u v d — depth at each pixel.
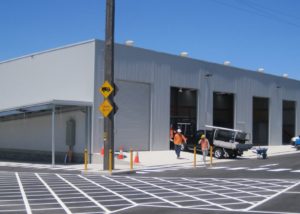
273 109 45.47
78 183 17.50
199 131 32.97
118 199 13.30
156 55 33.06
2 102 36.28
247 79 41.81
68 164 27.58
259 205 12.35
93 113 28.41
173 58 34.41
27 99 33.78
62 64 30.92
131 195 14.15
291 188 16.14
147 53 32.38
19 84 34.62
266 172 22.45
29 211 11.30
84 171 22.36
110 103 22.95
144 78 32.06
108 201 12.91
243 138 31.56
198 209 11.66
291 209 11.72
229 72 39.66
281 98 46.75
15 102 34.94
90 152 28.25
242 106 41.09
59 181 18.23
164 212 11.20
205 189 15.77
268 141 44.97
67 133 29.16
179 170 23.81
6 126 34.41
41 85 32.53
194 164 25.91
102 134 28.88
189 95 36.88
